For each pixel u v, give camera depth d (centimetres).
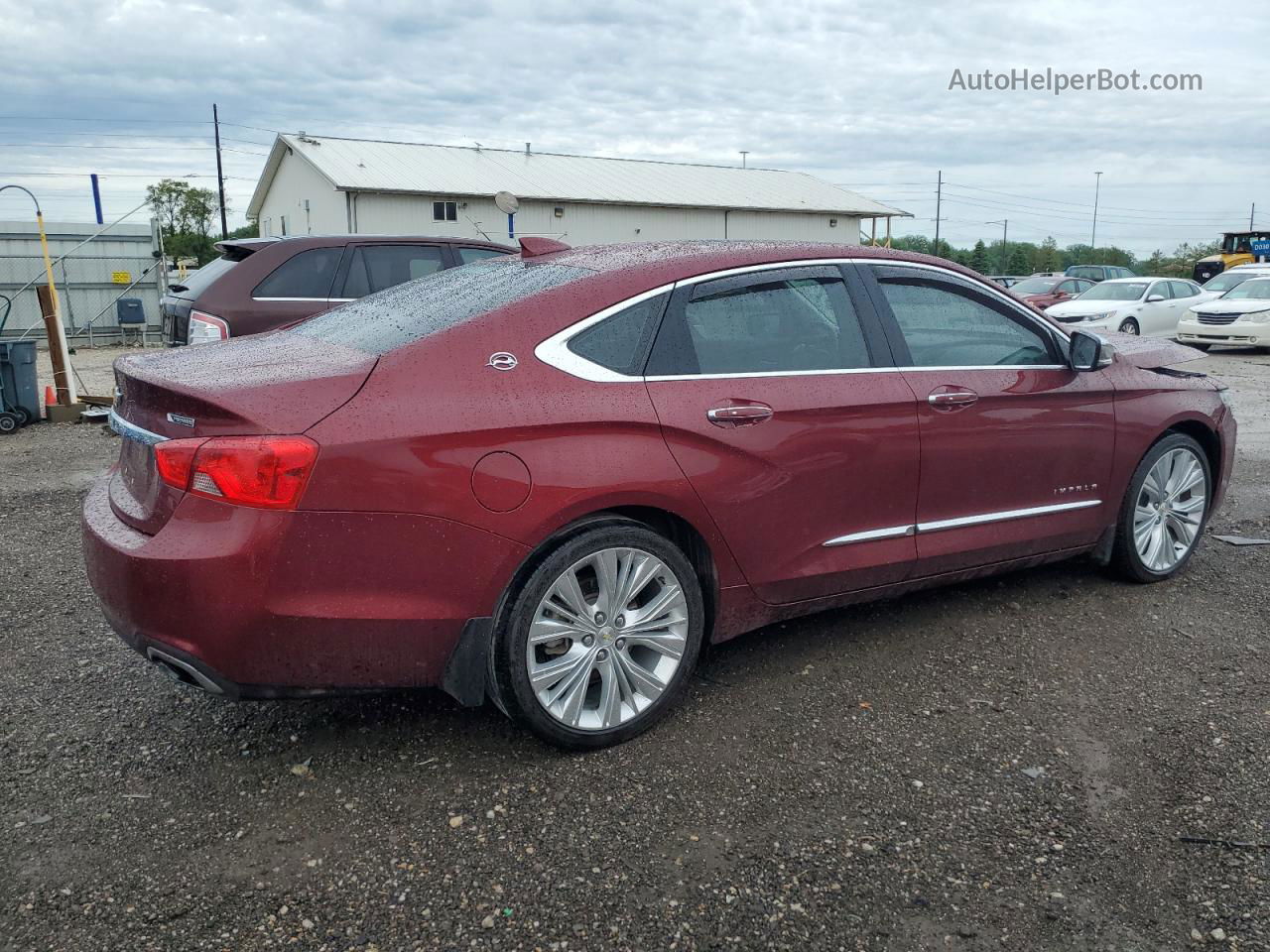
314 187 3556
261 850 272
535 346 315
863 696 366
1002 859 270
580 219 3681
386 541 284
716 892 256
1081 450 438
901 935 241
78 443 897
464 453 292
